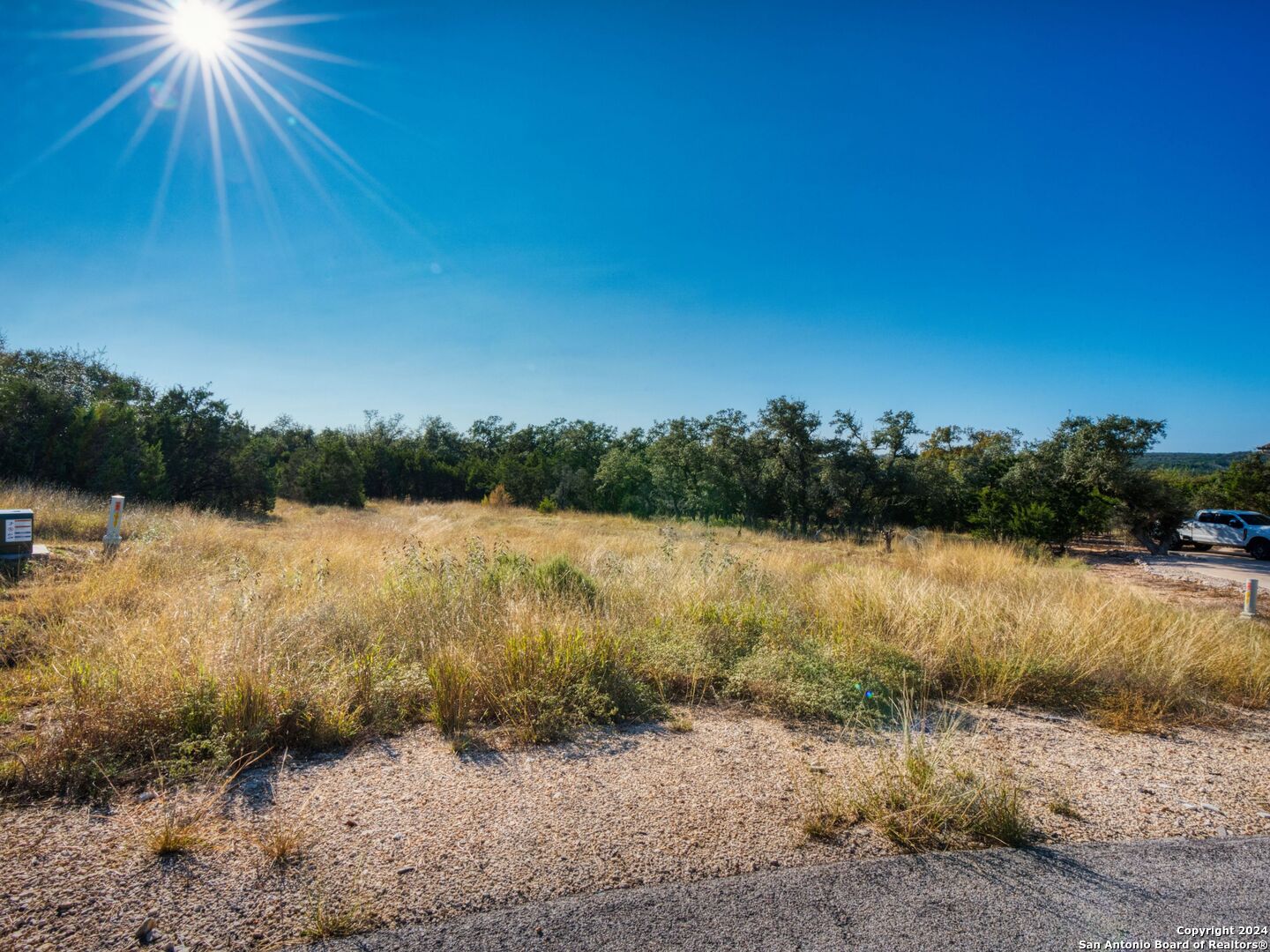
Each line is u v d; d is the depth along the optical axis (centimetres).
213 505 2012
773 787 326
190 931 207
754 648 554
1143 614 737
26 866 239
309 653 468
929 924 221
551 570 728
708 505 2731
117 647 434
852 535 2270
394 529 1612
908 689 495
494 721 407
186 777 314
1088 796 335
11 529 716
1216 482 2877
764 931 214
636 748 376
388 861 249
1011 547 1656
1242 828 305
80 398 1947
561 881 240
